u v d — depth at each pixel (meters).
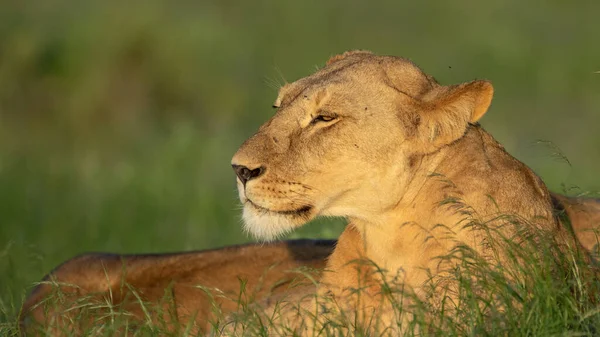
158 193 19.33
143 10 31.23
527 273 8.19
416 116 8.86
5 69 28.77
